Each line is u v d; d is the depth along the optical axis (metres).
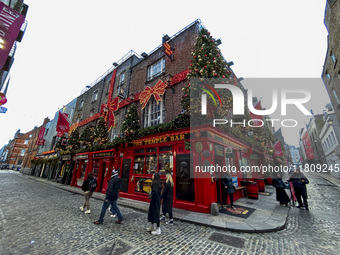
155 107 10.34
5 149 74.00
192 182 6.43
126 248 3.36
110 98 15.17
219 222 4.77
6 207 6.57
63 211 6.22
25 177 23.50
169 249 3.33
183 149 7.05
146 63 12.38
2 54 6.38
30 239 3.75
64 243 3.55
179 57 9.84
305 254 3.12
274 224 4.59
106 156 11.55
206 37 7.23
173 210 6.19
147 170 8.45
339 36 10.40
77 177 14.80
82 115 19.70
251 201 7.79
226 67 6.94
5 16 6.57
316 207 6.90
